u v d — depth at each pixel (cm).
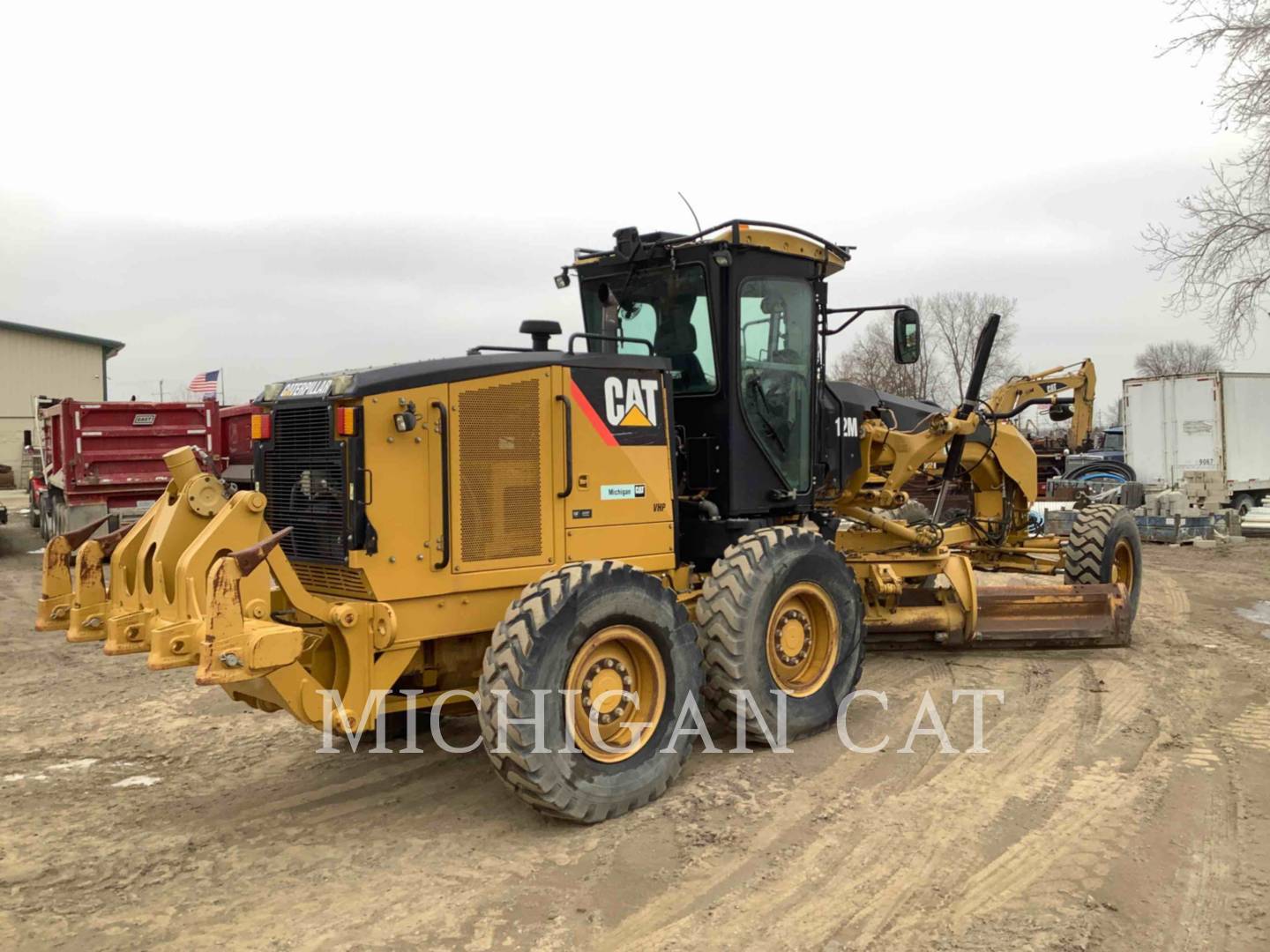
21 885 411
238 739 615
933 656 793
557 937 359
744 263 605
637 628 482
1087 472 2302
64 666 830
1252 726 597
